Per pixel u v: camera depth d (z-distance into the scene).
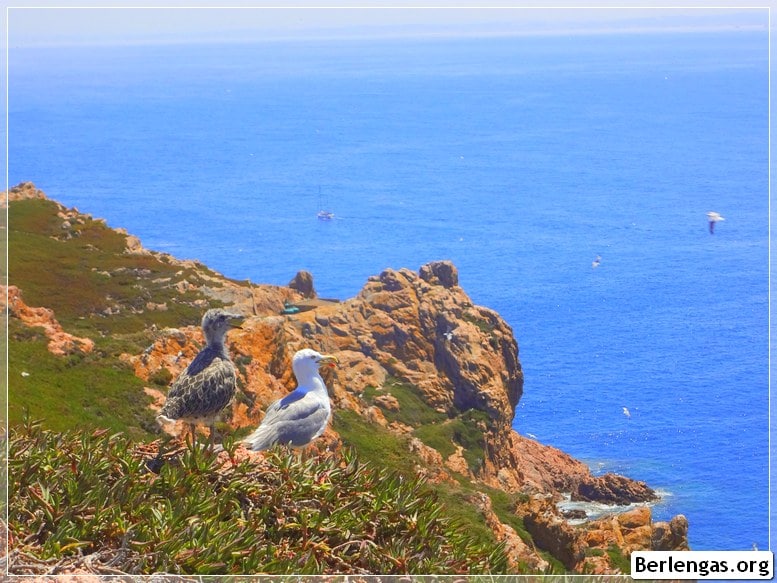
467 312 83.50
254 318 45.31
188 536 10.24
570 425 122.88
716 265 196.38
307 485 11.49
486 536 23.56
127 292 66.38
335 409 50.97
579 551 32.56
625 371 145.62
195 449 11.74
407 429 69.88
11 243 69.50
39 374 32.44
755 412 121.56
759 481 93.50
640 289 190.62
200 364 15.01
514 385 83.94
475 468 69.94
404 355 77.69
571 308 185.50
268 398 41.19
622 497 82.94
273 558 10.37
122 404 33.06
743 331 154.38
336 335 77.31
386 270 83.88
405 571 10.44
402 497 11.70
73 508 10.43
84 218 78.81
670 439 114.38
